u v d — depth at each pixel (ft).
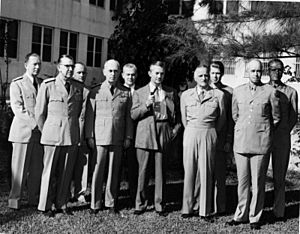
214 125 17.90
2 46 46.01
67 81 17.74
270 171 28.96
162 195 18.30
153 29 28.12
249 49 21.72
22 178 18.21
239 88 17.40
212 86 18.47
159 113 18.06
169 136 18.34
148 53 28.25
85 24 56.49
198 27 24.14
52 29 52.90
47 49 52.47
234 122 18.03
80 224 16.66
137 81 28.78
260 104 16.92
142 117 18.04
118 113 18.07
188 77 28.84
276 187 18.25
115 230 16.22
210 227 17.03
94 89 18.35
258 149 16.80
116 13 30.50
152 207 19.27
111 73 18.12
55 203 18.02
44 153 17.66
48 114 17.54
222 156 18.63
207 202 17.75
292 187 25.23
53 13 52.49
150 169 18.40
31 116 18.29
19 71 47.93
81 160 19.53
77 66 18.99
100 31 58.75
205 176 17.63
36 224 16.52
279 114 17.30
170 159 27.43
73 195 19.94
